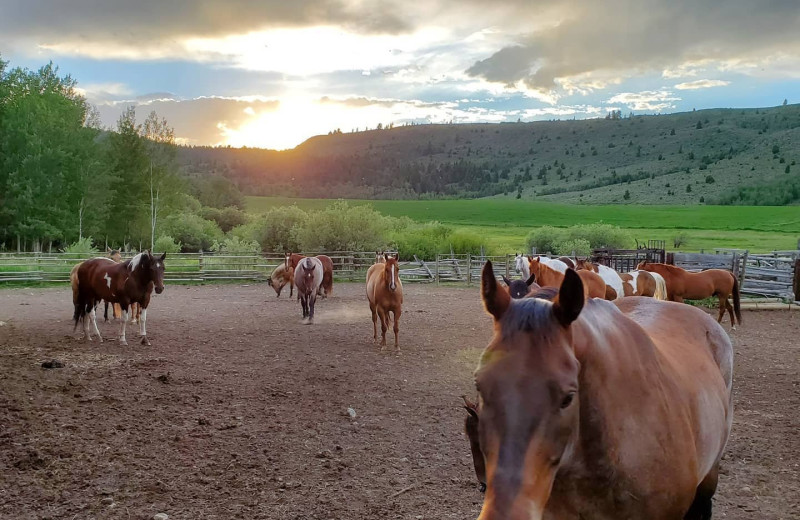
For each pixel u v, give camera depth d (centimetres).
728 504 466
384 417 683
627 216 9250
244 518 430
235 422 645
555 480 215
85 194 4131
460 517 440
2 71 4166
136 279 1090
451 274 2750
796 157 14975
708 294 1420
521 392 183
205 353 1030
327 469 525
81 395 724
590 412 208
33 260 2553
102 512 434
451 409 719
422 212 10150
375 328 1193
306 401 740
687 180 14788
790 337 1275
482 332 1313
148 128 4378
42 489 467
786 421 679
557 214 9794
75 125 4238
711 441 273
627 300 375
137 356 990
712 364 307
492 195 19575
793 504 466
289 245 3606
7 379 775
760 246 4969
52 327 1299
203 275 2591
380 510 449
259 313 1591
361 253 2966
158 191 4388
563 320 197
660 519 225
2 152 4031
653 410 224
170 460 535
